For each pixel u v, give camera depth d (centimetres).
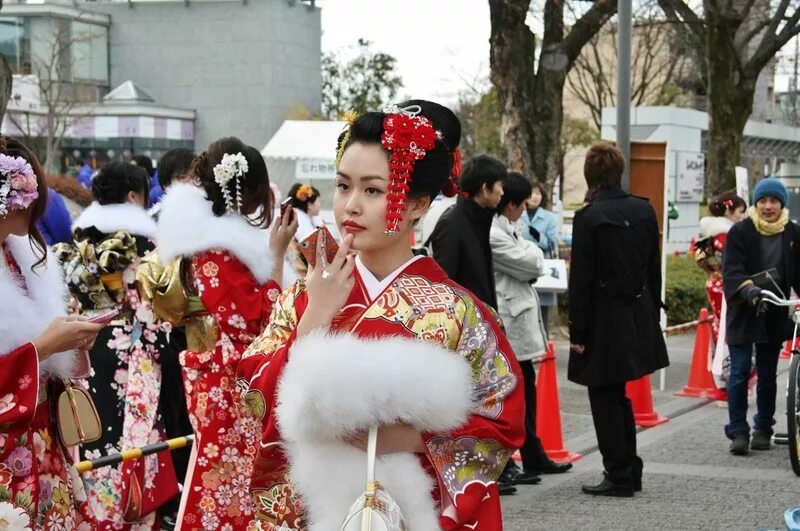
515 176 645
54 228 597
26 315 306
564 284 852
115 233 525
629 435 628
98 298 531
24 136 2958
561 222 1792
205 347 429
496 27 1316
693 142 2362
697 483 656
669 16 1836
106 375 532
